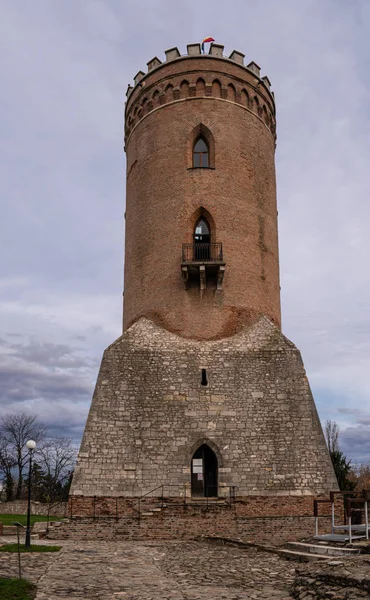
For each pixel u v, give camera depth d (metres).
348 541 17.70
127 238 33.53
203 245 29.77
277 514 23.92
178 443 25.30
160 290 29.86
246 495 24.22
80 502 23.83
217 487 24.64
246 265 30.23
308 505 24.03
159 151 32.03
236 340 28.27
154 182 31.80
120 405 26.06
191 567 15.80
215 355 27.58
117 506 23.91
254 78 33.97
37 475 74.69
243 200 31.20
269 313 30.66
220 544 21.64
